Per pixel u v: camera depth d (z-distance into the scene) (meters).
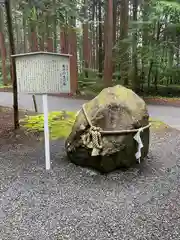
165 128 5.85
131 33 11.84
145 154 3.73
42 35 10.62
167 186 3.10
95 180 3.22
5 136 5.05
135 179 3.27
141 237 2.17
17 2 5.32
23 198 2.78
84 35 15.37
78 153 3.51
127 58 12.96
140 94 12.48
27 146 4.50
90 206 2.64
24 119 6.37
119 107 3.39
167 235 2.20
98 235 2.20
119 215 2.49
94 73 16.09
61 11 5.63
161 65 12.44
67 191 2.94
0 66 18.92
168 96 12.29
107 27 11.20
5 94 12.69
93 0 14.71
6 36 17.53
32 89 3.52
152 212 2.54
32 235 2.20
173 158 4.03
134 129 3.34
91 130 3.29
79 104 9.51
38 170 3.47
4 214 2.50
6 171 3.45
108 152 3.23
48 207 2.62
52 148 4.38
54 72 3.54
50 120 6.14
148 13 11.35
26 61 3.48
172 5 9.91
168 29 11.41
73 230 2.26
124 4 12.58
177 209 2.60
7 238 2.16
